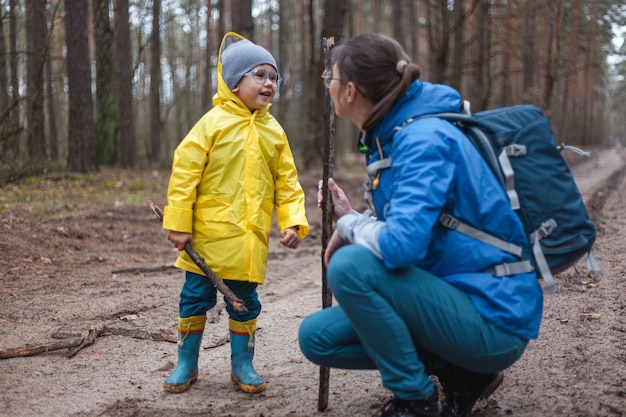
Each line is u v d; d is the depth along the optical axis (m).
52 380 3.17
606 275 4.93
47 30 15.77
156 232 7.60
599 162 25.39
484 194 2.11
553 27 21.02
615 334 3.54
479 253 2.13
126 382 3.16
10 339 3.77
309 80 16.67
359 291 2.09
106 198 10.29
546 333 3.61
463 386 2.48
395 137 2.15
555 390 2.84
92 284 5.23
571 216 2.19
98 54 17.44
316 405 2.82
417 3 34.28
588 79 45.94
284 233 3.05
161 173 16.27
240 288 3.02
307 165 16.67
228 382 3.16
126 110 18.03
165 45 32.34
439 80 16.52
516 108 2.29
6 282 5.11
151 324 4.16
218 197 2.93
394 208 2.04
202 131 2.93
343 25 14.47
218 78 3.07
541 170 2.18
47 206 8.92
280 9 28.59
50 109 19.06
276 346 3.71
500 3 21.41
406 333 2.13
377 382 3.09
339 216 2.56
